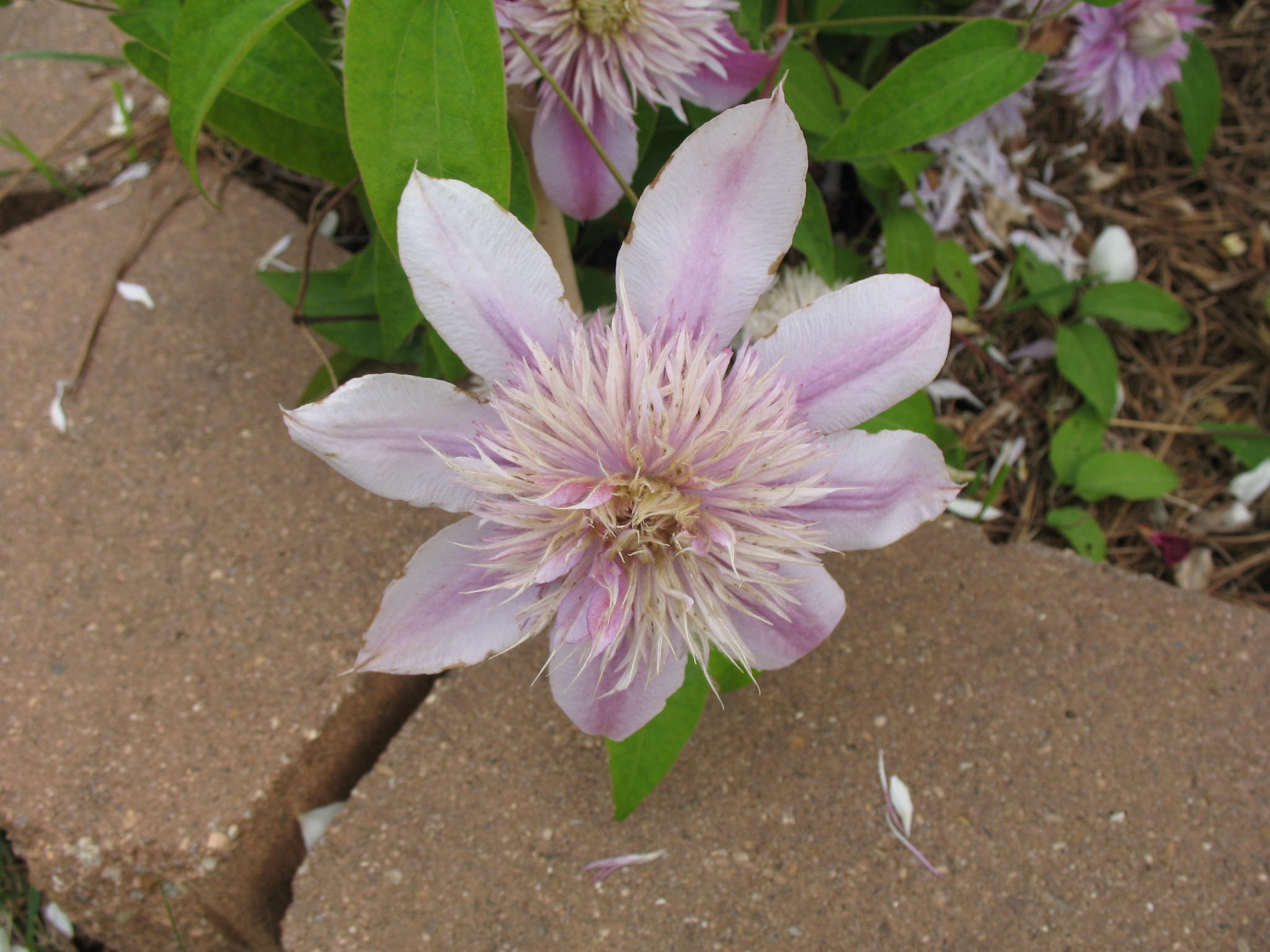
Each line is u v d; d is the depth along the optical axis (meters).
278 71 0.35
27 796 0.40
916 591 0.44
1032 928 0.39
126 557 0.44
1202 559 0.49
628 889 0.39
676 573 0.30
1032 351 0.51
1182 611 0.44
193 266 0.51
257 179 0.55
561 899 0.39
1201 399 0.53
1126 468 0.47
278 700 0.42
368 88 0.29
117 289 0.50
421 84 0.29
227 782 0.40
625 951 0.38
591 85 0.36
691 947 0.38
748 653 0.31
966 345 0.51
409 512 0.45
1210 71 0.51
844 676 0.42
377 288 0.36
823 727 0.42
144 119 0.57
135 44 0.38
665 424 0.28
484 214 0.29
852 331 0.29
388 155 0.30
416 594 0.30
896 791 0.40
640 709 0.32
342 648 0.42
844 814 0.40
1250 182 0.58
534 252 0.29
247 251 0.51
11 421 0.47
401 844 0.40
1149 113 0.59
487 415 0.30
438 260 0.29
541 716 0.42
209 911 0.41
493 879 0.39
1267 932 0.39
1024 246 0.52
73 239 0.52
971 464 0.50
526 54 0.34
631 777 0.36
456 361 0.37
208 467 0.46
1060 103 0.57
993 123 0.51
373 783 0.41
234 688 0.42
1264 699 0.42
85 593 0.44
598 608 0.29
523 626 0.31
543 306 0.29
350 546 0.44
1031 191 0.55
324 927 0.39
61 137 0.56
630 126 0.36
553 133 0.36
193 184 0.53
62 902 0.41
